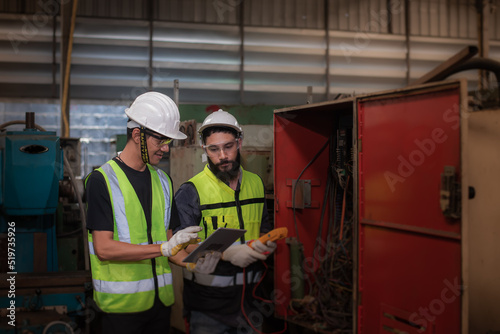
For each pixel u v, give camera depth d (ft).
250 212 7.33
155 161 6.03
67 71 20.84
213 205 7.11
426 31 25.52
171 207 6.46
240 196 7.28
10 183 7.79
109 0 22.41
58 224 11.16
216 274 7.18
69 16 21.65
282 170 7.70
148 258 5.66
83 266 11.27
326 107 7.19
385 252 6.01
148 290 5.98
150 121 5.83
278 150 7.67
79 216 11.27
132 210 5.85
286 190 7.74
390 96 5.82
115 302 5.84
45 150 7.98
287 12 24.32
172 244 5.58
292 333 7.97
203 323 7.26
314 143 8.00
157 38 23.00
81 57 22.08
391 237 5.91
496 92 6.58
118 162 5.99
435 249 5.34
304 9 24.50
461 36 25.84
